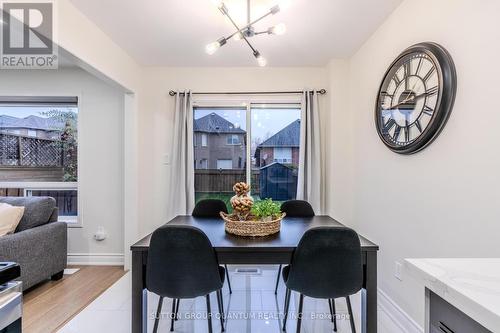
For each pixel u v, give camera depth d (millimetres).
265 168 3367
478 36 1328
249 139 3336
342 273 1462
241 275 2859
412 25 1862
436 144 1614
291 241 1596
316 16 2154
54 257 2709
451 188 1500
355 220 2906
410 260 913
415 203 1822
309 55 2924
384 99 2146
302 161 3135
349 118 3020
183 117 3154
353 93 2912
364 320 1595
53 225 2730
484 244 1303
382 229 2283
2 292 763
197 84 3258
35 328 1951
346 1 1962
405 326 1920
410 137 1815
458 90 1452
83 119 3248
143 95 3248
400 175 2004
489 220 1278
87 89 3240
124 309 2211
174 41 2598
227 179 3365
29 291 2529
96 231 3264
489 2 1271
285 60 3057
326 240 1438
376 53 2389
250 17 2127
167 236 1441
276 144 3361
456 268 836
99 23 2264
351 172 3008
